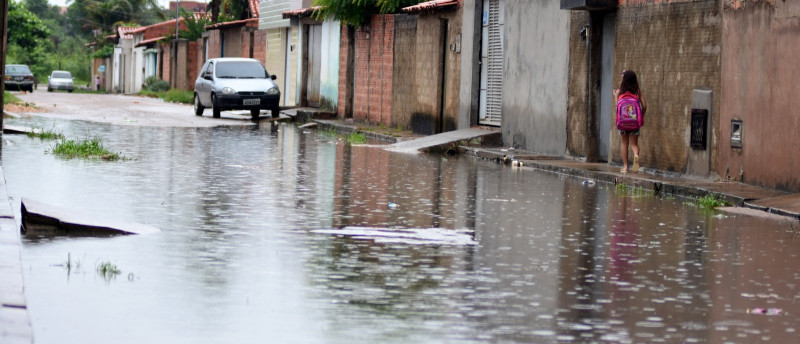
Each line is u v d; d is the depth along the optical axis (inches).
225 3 2768.2
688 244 434.9
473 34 1114.7
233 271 343.3
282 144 1027.9
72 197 531.8
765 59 636.1
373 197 584.7
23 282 298.8
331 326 269.6
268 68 2034.9
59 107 1758.1
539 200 599.5
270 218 481.7
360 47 1456.7
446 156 965.8
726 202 599.5
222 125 1373.0
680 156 740.7
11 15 3782.0
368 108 1427.2
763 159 639.8
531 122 975.6
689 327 280.7
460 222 489.7
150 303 289.9
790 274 365.7
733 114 676.7
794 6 602.9
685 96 733.9
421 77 1245.1
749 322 288.0
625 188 693.9
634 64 800.9
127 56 3659.0
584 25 872.3
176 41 2849.4
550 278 349.4
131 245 388.2
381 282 332.8
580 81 881.5
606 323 283.7
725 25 686.5
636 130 756.6
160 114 1641.2
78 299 291.7
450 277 345.7
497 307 300.4
